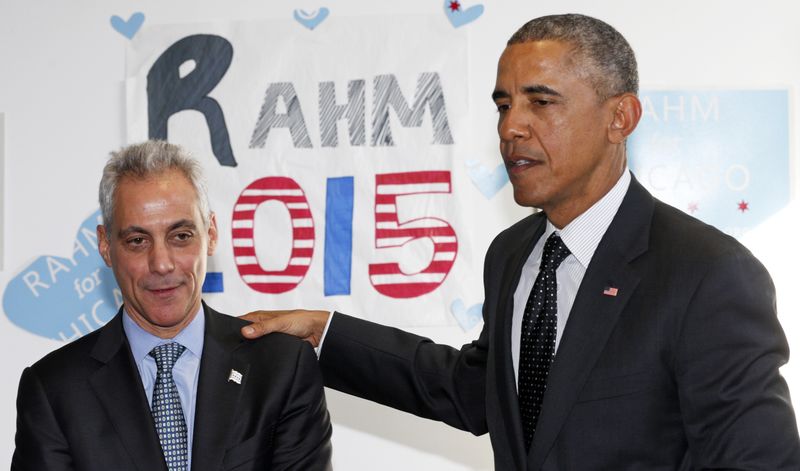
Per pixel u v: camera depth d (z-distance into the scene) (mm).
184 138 2664
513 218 2611
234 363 1480
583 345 1339
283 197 2652
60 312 2682
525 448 1399
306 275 2641
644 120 2604
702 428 1263
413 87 2631
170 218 1388
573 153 1352
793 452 1202
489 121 2619
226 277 2648
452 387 1674
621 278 1349
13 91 2682
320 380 1542
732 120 2592
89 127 2686
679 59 2602
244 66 2660
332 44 2650
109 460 1374
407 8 2641
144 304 1407
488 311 1623
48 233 2682
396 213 2631
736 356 1232
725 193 2594
